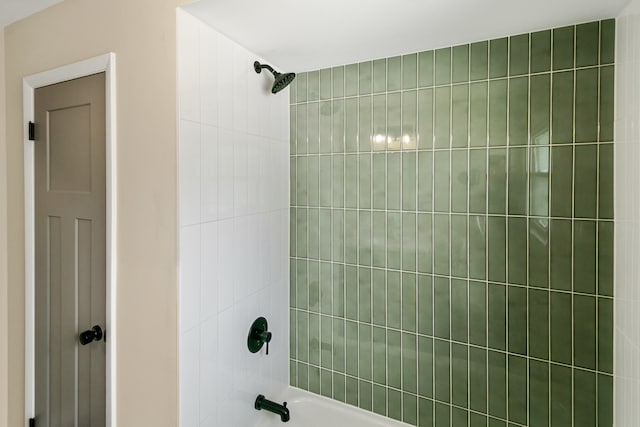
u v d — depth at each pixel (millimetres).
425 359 1572
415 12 1181
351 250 1718
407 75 1555
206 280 1303
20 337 1692
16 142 1661
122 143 1293
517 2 1112
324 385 1821
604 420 1266
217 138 1345
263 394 1693
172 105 1170
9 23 1655
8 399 1756
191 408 1237
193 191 1229
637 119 1015
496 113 1395
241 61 1473
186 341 1210
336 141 1729
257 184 1606
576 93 1271
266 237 1685
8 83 1685
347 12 1188
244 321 1533
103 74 1341
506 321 1413
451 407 1527
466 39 1405
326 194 1768
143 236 1253
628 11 1098
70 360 1500
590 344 1280
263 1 1105
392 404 1651
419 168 1545
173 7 1155
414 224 1566
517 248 1383
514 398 1411
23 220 1647
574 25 1268
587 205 1268
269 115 1684
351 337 1737
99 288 1395
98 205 1386
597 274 1262
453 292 1504
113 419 1347
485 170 1420
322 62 1666
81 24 1400
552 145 1311
